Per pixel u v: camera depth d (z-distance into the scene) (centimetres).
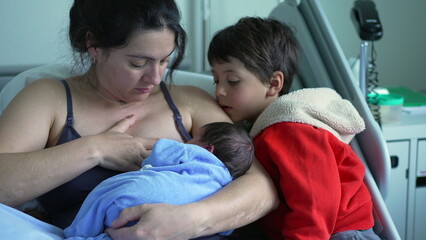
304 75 185
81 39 128
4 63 215
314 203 125
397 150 201
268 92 157
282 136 137
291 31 168
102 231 112
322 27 173
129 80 126
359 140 158
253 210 123
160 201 111
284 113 140
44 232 109
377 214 144
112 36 119
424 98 231
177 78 180
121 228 107
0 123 126
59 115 134
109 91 135
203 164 119
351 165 139
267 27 156
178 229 107
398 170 203
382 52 259
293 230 125
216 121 146
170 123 143
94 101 138
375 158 153
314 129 136
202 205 112
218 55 151
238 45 148
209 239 122
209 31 237
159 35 120
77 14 129
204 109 149
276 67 154
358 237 129
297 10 182
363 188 139
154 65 124
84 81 142
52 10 216
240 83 150
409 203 206
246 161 127
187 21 234
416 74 266
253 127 149
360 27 190
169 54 125
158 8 118
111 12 119
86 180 128
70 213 130
